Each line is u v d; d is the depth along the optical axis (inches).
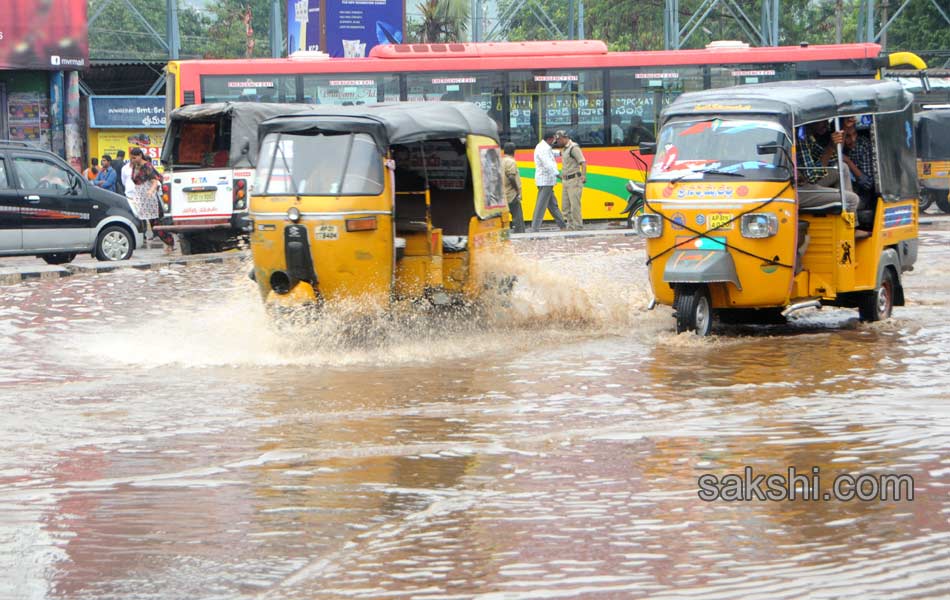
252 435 409.4
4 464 374.0
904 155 673.6
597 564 273.3
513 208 1170.6
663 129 623.8
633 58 1294.3
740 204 587.2
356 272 585.9
